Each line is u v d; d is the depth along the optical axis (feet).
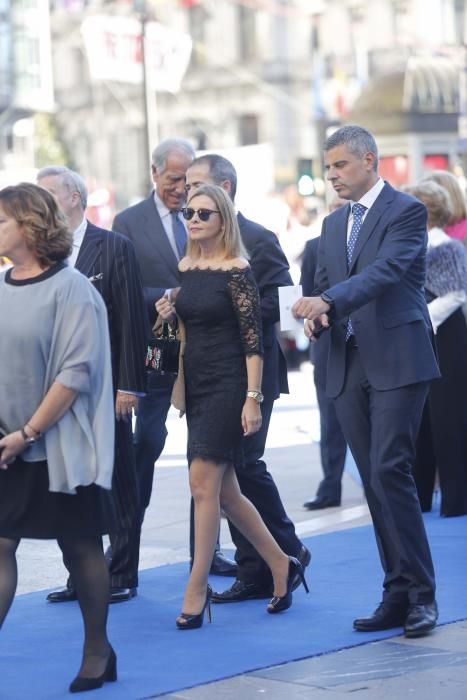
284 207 180.75
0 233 38.37
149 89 231.30
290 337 164.14
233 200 51.44
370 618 45.50
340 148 45.50
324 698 38.22
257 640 45.01
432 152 222.69
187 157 55.26
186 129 437.58
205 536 47.26
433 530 62.95
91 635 39.96
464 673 40.16
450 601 48.73
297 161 189.06
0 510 38.65
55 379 37.91
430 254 65.31
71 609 50.78
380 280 43.75
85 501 38.75
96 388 38.65
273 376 51.67
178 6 424.46
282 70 413.39
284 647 43.93
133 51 252.01
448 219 66.28
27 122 411.75
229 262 46.96
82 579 39.68
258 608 49.93
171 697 38.86
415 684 39.22
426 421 67.62
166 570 57.77
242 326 46.62
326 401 71.15
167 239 55.62
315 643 44.24
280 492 77.30
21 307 38.22
